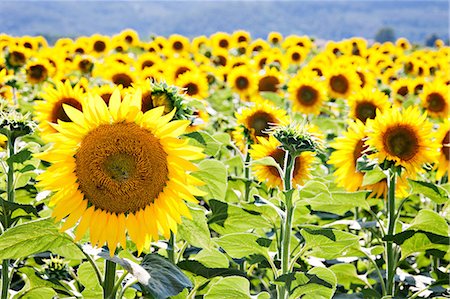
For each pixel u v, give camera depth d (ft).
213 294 14.46
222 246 15.17
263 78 36.14
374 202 18.88
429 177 24.17
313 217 21.61
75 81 35.60
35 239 12.97
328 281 14.35
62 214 12.17
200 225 13.69
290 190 14.25
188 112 15.05
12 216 14.84
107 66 36.06
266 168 17.80
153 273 12.23
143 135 12.17
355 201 16.46
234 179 19.04
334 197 16.33
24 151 14.78
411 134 15.76
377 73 49.39
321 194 14.23
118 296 13.26
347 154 17.54
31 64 37.86
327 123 30.14
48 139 12.04
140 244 12.39
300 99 31.35
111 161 12.16
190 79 26.02
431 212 15.52
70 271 17.06
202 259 15.16
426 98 32.53
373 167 15.81
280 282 14.26
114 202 12.24
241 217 15.56
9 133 14.98
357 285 18.53
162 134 12.17
